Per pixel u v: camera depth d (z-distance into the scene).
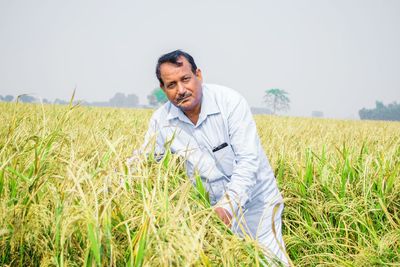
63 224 1.44
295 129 8.90
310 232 2.62
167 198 1.67
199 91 2.22
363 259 2.10
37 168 1.80
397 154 4.35
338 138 7.12
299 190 3.19
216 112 2.30
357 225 2.56
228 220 1.98
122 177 1.88
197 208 1.97
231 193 2.12
